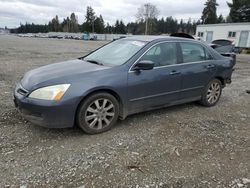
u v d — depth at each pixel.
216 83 5.53
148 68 4.02
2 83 6.96
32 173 2.86
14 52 17.66
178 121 4.57
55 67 4.15
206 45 5.36
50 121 3.50
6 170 2.89
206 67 5.16
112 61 4.30
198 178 2.90
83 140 3.67
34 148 3.39
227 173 3.02
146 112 4.95
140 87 4.16
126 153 3.36
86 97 3.68
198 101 5.54
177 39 4.82
